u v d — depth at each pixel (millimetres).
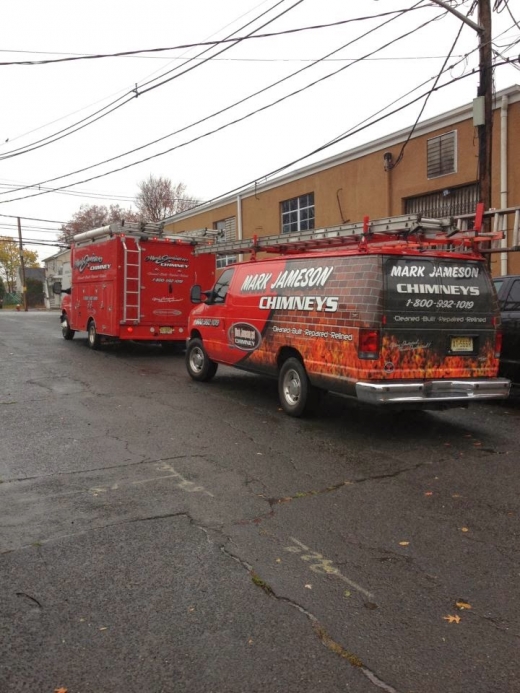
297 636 2967
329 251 7422
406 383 6453
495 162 14047
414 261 6648
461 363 6859
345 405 8688
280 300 7953
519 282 8992
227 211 26391
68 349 15742
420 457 6137
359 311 6500
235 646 2877
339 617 3145
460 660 2791
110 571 3621
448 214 15703
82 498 4836
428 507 4742
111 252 14281
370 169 17891
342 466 5781
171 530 4230
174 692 2559
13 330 22344
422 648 2881
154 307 14516
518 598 3371
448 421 7836
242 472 5543
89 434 6844
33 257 80000
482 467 5820
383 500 4883
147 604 3252
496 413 8414
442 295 6738
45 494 4918
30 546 3961
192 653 2820
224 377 11195
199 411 8148
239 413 8047
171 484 5188
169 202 52875
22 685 2592
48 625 3045
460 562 3803
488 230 10641
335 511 4629
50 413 7922
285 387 7898
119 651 2830
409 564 3766
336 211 19469
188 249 14844
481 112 10703
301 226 21656
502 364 8891
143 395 9289
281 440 6699
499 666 2746
